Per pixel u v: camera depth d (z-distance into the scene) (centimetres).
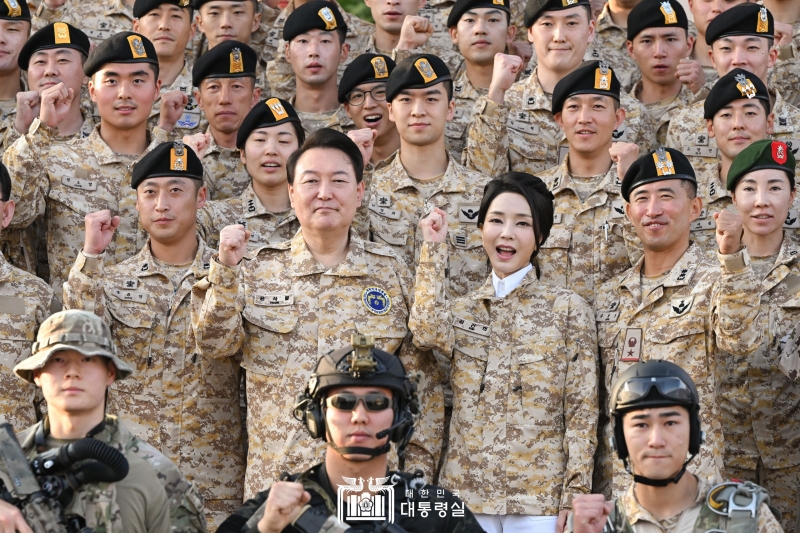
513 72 1280
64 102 1263
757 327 990
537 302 1074
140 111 1273
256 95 1400
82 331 782
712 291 1052
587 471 1009
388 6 1554
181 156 1141
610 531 792
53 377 780
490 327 1066
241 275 1057
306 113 1448
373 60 1349
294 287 1051
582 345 1055
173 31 1484
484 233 1094
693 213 1119
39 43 1384
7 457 748
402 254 1198
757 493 771
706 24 1525
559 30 1357
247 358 1038
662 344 1057
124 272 1121
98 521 737
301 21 1445
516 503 1018
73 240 1216
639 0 1587
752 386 1174
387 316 1048
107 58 1269
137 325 1091
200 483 1076
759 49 1376
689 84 1394
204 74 1359
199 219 1209
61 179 1226
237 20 1526
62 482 741
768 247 1191
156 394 1085
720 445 1027
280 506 742
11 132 1288
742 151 1186
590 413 1030
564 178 1222
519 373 1047
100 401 787
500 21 1435
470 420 1041
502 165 1272
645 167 1106
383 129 1345
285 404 1017
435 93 1223
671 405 779
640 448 779
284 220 1217
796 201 1270
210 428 1086
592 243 1187
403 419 784
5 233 1212
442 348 1027
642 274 1120
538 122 1354
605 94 1218
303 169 1055
